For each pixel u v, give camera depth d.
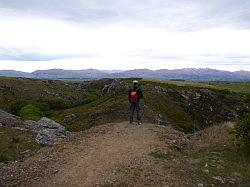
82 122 55.28
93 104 73.56
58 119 66.00
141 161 17.42
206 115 65.25
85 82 153.62
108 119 52.12
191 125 58.16
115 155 18.41
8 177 18.25
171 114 58.78
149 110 53.72
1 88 105.12
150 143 20.58
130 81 79.50
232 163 18.44
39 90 113.62
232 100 74.69
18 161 22.00
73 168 17.50
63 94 117.25
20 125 42.72
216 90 77.50
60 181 16.33
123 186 14.84
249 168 18.00
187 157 19.06
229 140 21.53
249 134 19.66
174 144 20.97
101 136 22.52
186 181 15.82
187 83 83.44
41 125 40.09
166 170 16.64
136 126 24.97
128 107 54.06
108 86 85.81
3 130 37.22
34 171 18.38
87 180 15.79
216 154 19.64
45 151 22.17
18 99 101.00
